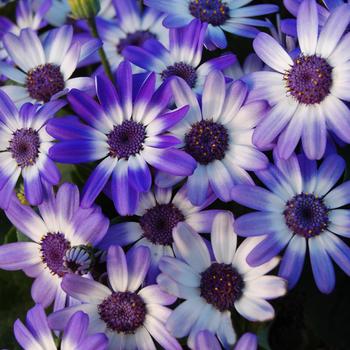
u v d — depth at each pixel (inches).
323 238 15.5
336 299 16.4
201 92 16.6
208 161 15.8
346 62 15.9
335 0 16.6
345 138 15.6
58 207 15.9
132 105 15.9
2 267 16.2
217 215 15.2
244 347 14.6
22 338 15.6
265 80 16.1
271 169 15.6
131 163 15.7
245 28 17.1
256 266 15.0
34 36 17.4
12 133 16.4
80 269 15.4
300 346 16.8
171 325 14.9
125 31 18.4
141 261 15.3
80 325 14.9
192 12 17.2
